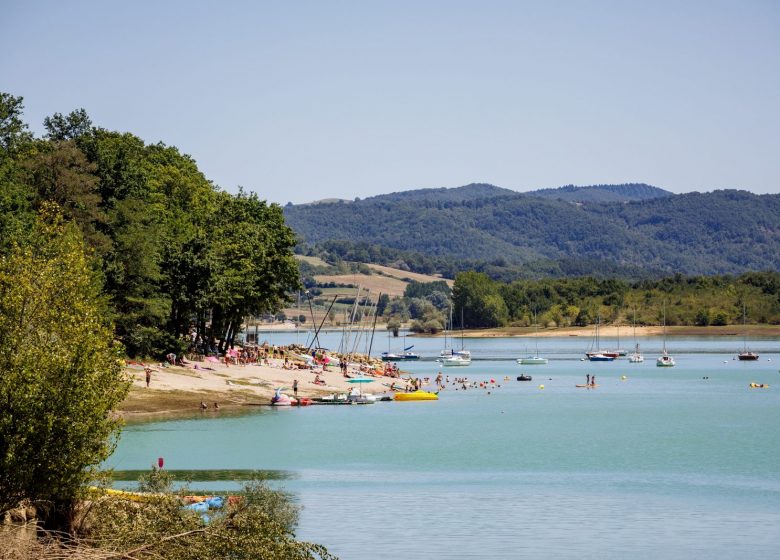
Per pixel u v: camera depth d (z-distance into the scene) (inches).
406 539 2652.6
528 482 3459.6
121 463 3582.7
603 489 3326.8
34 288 2060.8
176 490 2578.7
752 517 2930.6
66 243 3154.5
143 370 5565.9
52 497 2021.4
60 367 1962.4
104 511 2016.5
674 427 5019.7
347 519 2874.0
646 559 2485.2
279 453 3949.3
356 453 4025.6
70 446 1951.3
